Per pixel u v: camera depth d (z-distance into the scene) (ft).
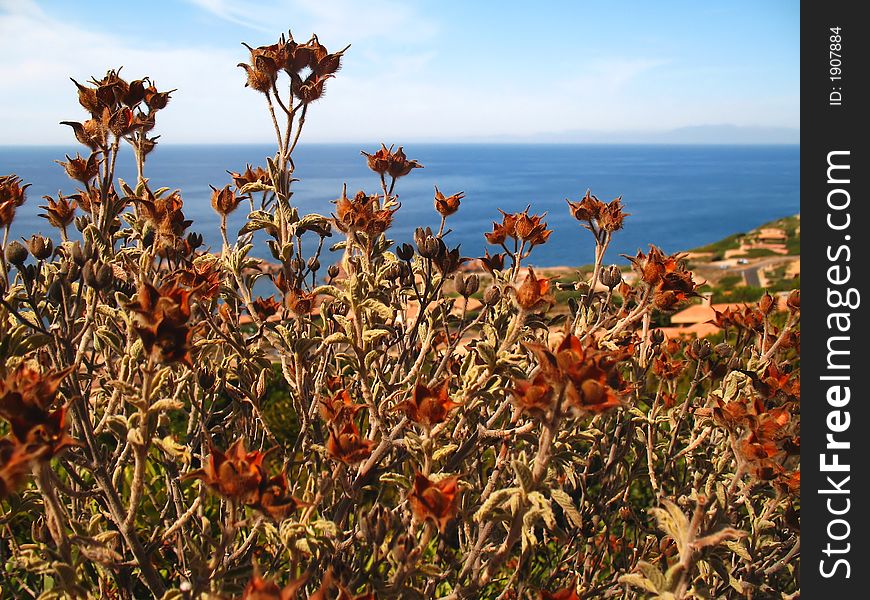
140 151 1.18
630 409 1.16
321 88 1.12
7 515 0.83
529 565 1.14
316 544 0.74
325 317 1.07
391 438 0.89
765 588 0.97
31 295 0.88
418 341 1.25
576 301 1.20
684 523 0.79
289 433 1.87
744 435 0.83
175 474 0.98
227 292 1.07
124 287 1.05
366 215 1.02
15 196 0.96
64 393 0.83
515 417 0.89
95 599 0.83
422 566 0.78
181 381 0.93
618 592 1.14
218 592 0.68
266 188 1.14
